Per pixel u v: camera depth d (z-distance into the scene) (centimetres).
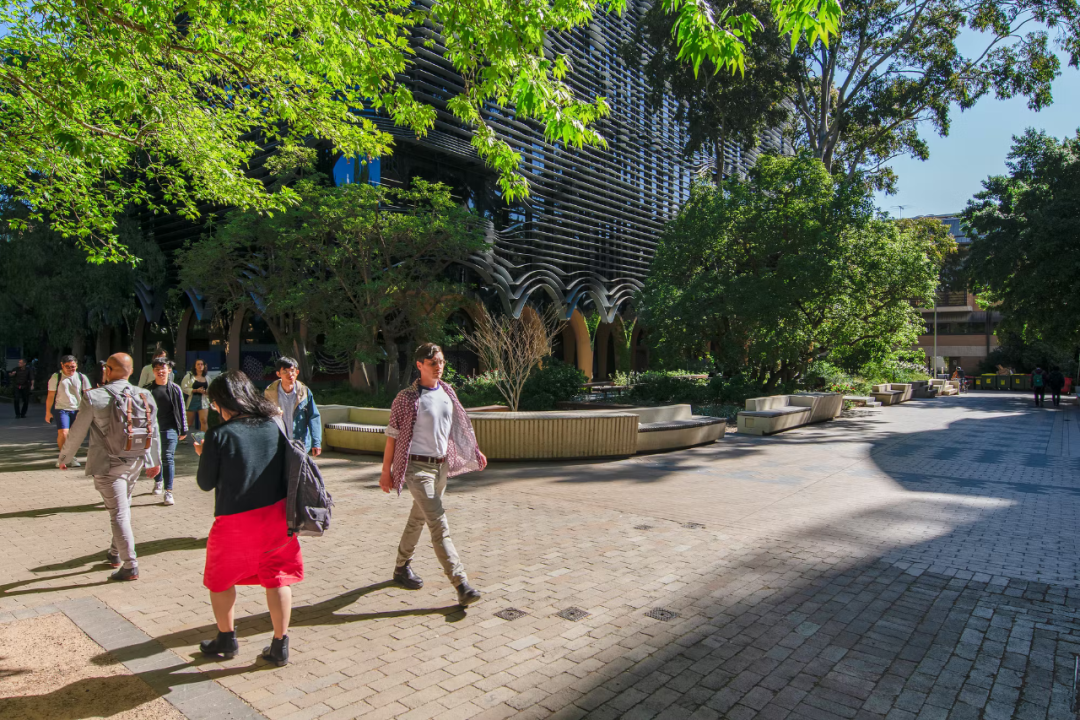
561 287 2619
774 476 902
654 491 786
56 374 888
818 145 2658
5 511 658
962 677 319
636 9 3072
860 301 1883
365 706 283
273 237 1656
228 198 766
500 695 295
